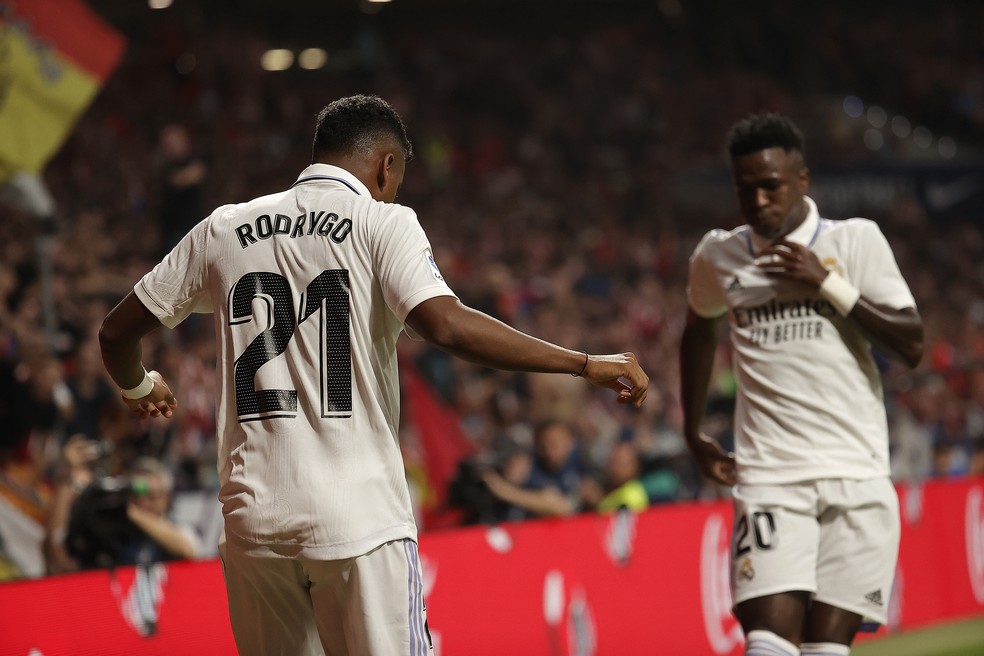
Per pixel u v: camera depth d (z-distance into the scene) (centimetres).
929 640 1395
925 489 1498
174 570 880
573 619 1139
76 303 2097
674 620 1235
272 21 5062
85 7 1583
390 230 572
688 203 4322
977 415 2589
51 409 1410
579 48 5269
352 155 608
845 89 5516
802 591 766
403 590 567
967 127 5503
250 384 581
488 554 1081
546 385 1792
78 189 3153
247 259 592
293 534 560
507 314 2827
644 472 1622
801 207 809
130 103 3697
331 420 567
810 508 771
